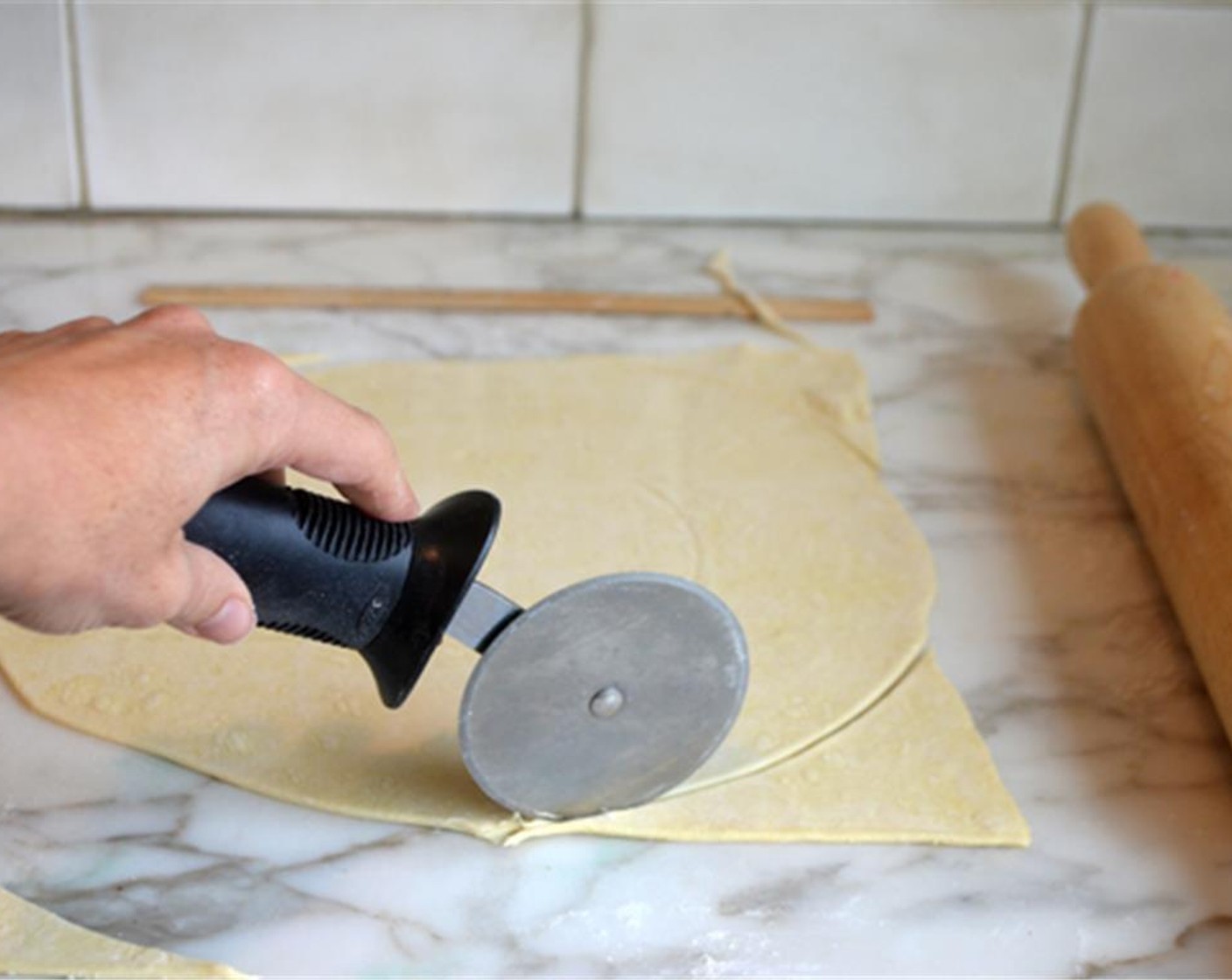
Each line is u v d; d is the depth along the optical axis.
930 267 1.03
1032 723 0.60
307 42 0.97
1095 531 0.74
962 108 1.04
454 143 1.02
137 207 1.01
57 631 0.42
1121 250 0.88
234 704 0.59
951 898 0.52
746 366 0.87
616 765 0.52
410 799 0.54
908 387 0.87
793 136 1.04
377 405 0.81
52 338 0.43
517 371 0.85
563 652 0.48
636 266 1.00
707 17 1.00
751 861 0.53
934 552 0.71
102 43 0.96
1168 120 1.05
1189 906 0.52
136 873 0.51
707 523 0.72
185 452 0.41
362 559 0.47
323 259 0.98
